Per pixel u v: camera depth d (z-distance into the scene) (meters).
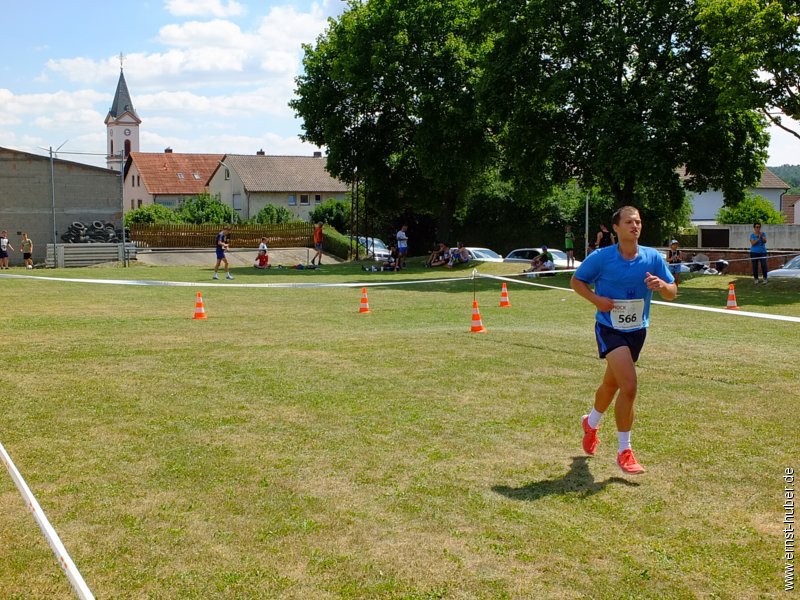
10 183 43.47
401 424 6.72
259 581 3.83
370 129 42.75
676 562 3.98
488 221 55.91
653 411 7.09
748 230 42.03
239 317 15.38
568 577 3.83
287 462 5.68
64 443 6.20
